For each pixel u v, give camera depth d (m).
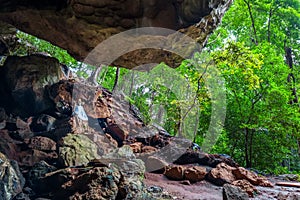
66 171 4.50
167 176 6.30
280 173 9.64
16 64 6.59
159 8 4.25
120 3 4.23
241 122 9.93
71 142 5.65
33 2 4.82
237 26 13.27
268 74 9.62
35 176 4.62
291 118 8.98
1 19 5.38
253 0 12.80
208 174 6.34
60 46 5.95
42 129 6.23
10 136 5.71
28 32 5.77
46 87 6.74
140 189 4.22
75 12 4.49
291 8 12.02
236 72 9.61
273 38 13.13
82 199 3.63
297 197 4.97
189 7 4.32
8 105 6.48
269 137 9.93
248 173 6.55
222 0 4.88
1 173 3.96
